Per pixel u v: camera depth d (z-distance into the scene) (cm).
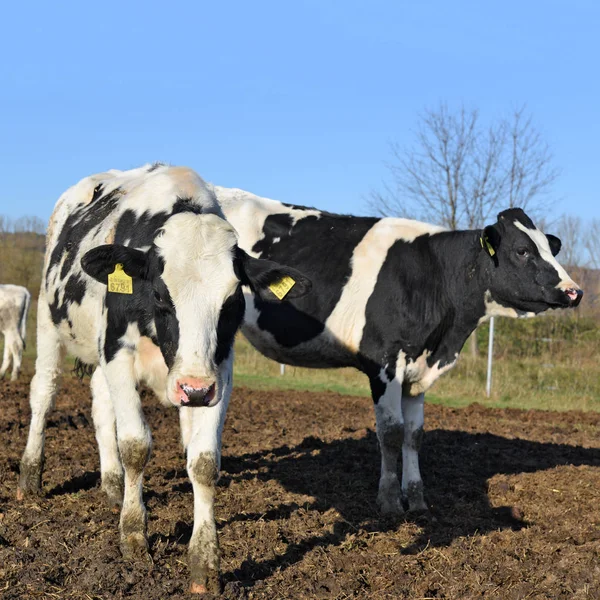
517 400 1706
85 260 482
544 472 879
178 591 480
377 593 500
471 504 734
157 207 557
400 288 719
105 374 536
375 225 764
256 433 1093
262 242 781
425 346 721
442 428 1203
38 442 692
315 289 737
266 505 683
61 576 495
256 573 522
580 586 514
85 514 634
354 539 601
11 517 620
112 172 767
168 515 638
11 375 1908
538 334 2288
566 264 2864
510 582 525
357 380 1931
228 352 496
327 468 856
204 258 467
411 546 595
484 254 730
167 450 933
